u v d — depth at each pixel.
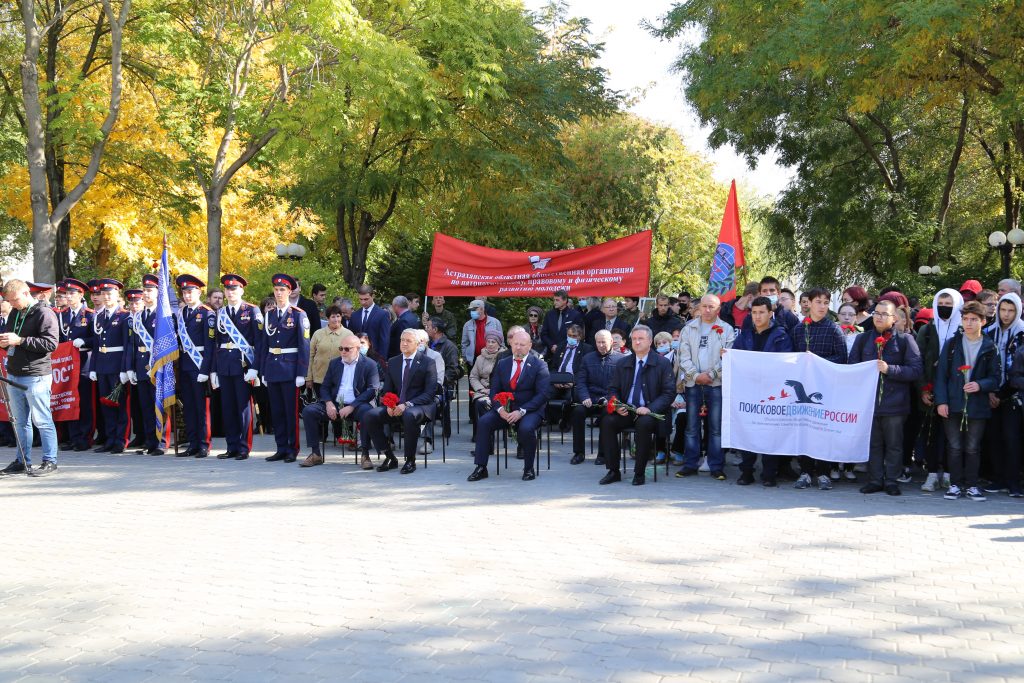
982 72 17.75
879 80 18.27
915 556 7.19
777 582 6.54
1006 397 9.40
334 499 9.43
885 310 9.53
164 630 5.71
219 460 11.96
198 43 18.92
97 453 12.65
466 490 9.85
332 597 6.30
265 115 18.95
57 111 20.14
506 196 23.64
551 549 7.44
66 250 23.73
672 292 46.25
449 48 19.50
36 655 5.35
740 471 10.99
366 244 24.25
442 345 13.30
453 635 5.57
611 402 10.16
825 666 5.07
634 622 5.76
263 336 11.86
